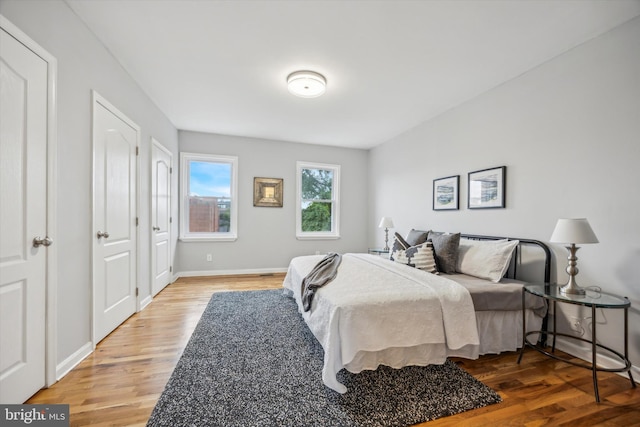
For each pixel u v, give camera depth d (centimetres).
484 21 183
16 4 135
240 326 244
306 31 196
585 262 199
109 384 159
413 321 173
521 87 248
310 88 264
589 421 136
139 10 177
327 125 400
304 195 512
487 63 234
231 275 455
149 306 297
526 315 210
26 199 140
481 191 286
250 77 262
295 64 239
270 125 403
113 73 229
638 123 173
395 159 450
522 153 246
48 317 154
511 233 255
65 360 171
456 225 322
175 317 266
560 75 218
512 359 196
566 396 155
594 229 194
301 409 139
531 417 138
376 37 202
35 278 146
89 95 196
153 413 134
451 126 331
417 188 394
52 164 157
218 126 411
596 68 194
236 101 318
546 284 206
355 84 273
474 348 188
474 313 186
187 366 177
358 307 164
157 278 340
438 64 237
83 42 188
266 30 196
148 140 307
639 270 171
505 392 157
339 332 160
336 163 520
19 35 136
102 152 213
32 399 144
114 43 212
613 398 153
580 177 203
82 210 188
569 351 203
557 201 217
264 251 478
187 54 226
